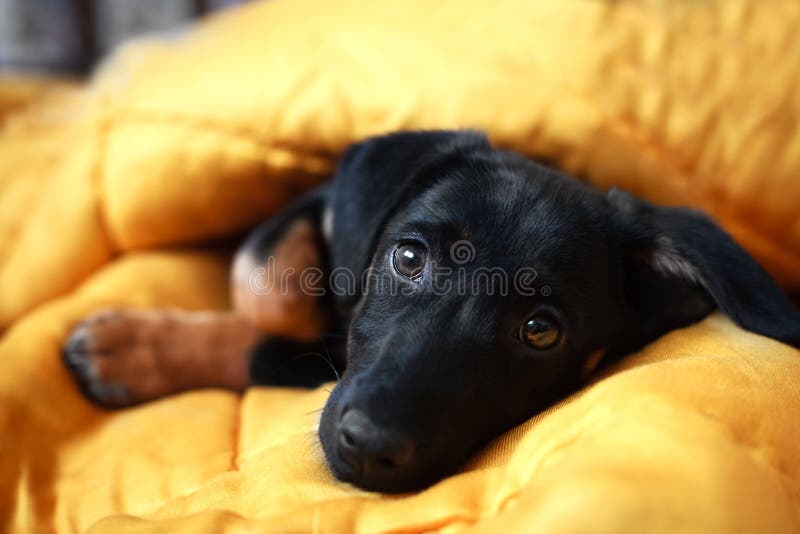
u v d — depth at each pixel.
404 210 0.41
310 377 0.46
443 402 0.35
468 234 0.39
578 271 0.39
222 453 0.38
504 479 0.32
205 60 0.55
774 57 0.48
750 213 0.49
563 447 0.31
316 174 0.52
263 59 0.52
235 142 0.52
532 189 0.40
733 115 0.48
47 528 0.37
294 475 0.35
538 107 0.47
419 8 0.52
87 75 0.89
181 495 0.35
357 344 0.39
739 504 0.27
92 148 0.55
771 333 0.37
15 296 0.54
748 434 0.31
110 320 0.46
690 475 0.28
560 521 0.27
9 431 0.40
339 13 0.53
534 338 0.38
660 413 0.30
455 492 0.32
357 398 0.34
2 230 0.57
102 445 0.41
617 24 0.49
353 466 0.34
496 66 0.49
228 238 0.57
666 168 0.48
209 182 0.53
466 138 0.43
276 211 0.55
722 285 0.38
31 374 0.43
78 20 0.87
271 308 0.48
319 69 0.51
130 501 0.36
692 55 0.48
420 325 0.37
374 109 0.50
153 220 0.54
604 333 0.40
